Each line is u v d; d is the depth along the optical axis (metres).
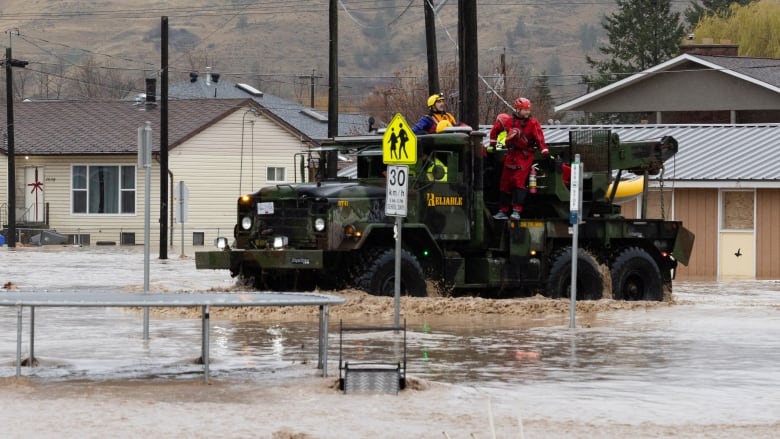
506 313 43.44
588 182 51.44
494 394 26.42
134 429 22.41
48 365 30.28
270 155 120.12
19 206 118.38
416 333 37.25
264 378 28.09
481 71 191.88
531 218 50.47
